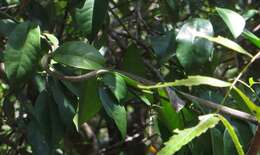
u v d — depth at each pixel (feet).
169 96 1.93
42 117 2.18
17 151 2.97
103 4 2.46
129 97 2.16
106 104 2.04
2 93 3.16
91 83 2.03
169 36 2.53
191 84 1.53
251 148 1.69
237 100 1.97
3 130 3.09
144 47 3.13
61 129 2.20
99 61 2.05
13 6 2.90
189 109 2.13
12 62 2.03
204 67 2.33
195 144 2.10
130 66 2.54
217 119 1.50
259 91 2.35
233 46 1.74
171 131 2.15
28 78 2.04
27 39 2.06
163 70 3.16
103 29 2.72
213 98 2.31
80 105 2.06
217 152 2.06
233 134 1.51
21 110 2.56
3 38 2.55
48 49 2.17
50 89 2.18
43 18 2.91
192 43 2.31
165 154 1.46
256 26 3.15
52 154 2.28
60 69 2.22
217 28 2.66
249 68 3.02
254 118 1.84
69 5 2.65
